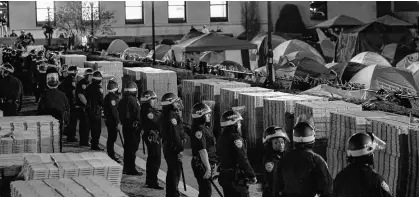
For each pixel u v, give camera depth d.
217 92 17.53
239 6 61.75
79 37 50.53
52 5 57.50
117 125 15.38
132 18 60.28
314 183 7.96
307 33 61.12
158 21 60.88
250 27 61.38
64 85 19.23
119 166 8.80
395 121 10.78
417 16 60.22
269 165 8.89
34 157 9.45
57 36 56.88
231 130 9.49
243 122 15.38
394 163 10.43
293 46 37.25
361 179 7.22
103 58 36.06
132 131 14.08
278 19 61.62
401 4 62.38
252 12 61.34
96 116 17.22
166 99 11.40
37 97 25.98
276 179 8.31
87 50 48.28
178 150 11.38
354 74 26.55
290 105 13.91
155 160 12.85
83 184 7.51
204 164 10.09
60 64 31.50
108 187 7.38
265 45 38.56
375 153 10.87
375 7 63.09
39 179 8.33
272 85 20.23
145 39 59.44
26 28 57.81
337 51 44.31
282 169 8.15
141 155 16.41
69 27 55.19
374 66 24.80
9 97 17.66
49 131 12.18
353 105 12.80
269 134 8.88
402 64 32.78
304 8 62.06
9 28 57.66
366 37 43.53
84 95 17.88
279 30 61.38
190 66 30.44
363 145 7.26
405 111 13.22
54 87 15.27
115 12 59.12
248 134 15.25
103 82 22.92
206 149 10.20
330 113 12.02
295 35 49.72
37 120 12.31
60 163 8.91
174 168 11.43
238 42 32.28
